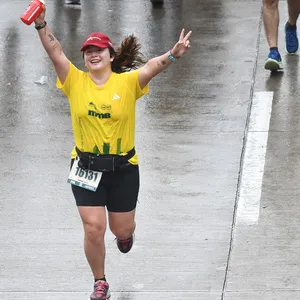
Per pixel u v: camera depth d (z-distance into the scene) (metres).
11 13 44.19
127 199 20.20
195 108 32.44
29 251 22.80
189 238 23.23
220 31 40.72
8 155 28.83
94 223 19.81
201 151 28.83
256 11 43.50
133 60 20.33
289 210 24.59
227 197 25.53
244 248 22.64
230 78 35.19
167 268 21.83
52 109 32.84
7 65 37.31
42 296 20.75
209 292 20.70
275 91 33.72
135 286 21.09
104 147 19.66
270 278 21.20
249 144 29.28
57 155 28.83
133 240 21.64
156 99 33.31
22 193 26.12
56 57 19.55
